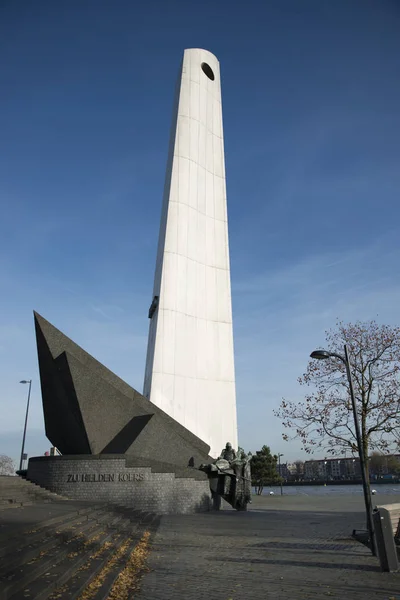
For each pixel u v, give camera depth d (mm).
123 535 9633
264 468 43750
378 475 96062
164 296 24859
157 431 17922
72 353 17359
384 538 7090
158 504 16156
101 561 6738
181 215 26906
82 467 15750
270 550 8883
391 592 5734
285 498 30438
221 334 26375
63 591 5109
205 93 30859
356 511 18141
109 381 17875
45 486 15750
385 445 13266
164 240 26000
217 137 30734
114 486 15664
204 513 17141
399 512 8828
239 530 11906
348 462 130500
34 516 8328
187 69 30391
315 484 103250
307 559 7949
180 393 23891
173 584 6246
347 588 5953
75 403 16969
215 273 27391
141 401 18500
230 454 19812
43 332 16953
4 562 5172
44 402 19188
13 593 4547
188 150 28516
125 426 17891
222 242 28375
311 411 13789
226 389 25438
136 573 6941
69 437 18906
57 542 6824
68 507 10570
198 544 9633
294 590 5883
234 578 6570
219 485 19250
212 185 29188
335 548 9078
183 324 25062
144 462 16297
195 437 20438
